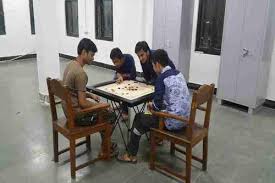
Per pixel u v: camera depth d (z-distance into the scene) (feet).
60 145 10.15
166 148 10.09
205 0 15.94
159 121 8.14
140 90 9.43
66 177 8.38
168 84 7.84
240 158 9.53
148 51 10.37
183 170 8.78
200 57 16.69
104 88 9.55
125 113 11.35
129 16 19.81
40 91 14.28
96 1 21.66
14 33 24.04
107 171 8.70
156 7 16.21
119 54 10.64
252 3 12.48
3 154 9.53
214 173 8.68
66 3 24.12
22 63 23.36
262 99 14.06
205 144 8.51
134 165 9.04
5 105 13.97
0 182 8.11
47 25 13.23
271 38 13.24
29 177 8.36
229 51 13.62
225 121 12.55
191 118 7.42
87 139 9.79
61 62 23.99
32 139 10.59
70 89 8.20
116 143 10.31
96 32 22.39
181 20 15.48
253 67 13.00
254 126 12.09
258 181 8.32
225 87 14.19
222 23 15.52
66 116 8.20
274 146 10.39
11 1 23.25
